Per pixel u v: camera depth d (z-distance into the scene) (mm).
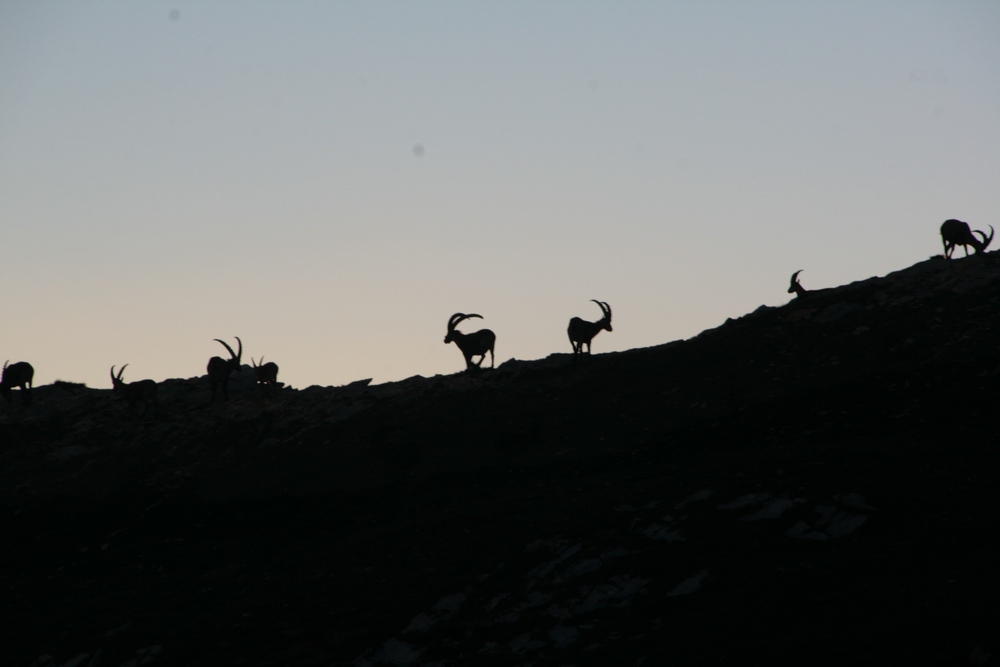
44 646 69812
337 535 89688
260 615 67500
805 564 58688
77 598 82000
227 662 60719
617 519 72562
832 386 103875
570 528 72188
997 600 47656
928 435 83312
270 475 111250
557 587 62875
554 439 107688
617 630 55781
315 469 110875
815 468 74625
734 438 96312
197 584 80375
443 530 80688
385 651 59312
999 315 109250
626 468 93625
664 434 102812
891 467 73000
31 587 87438
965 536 58281
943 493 66062
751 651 48406
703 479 78625
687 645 50938
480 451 107875
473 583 66125
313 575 75562
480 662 55938
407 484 102438
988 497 64188
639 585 60625
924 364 102625
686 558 62781
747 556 61531
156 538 98000
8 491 115062
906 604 50125
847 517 64062
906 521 62469
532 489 91312
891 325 114875
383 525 89312
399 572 72000
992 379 94062
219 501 106562
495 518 81188
